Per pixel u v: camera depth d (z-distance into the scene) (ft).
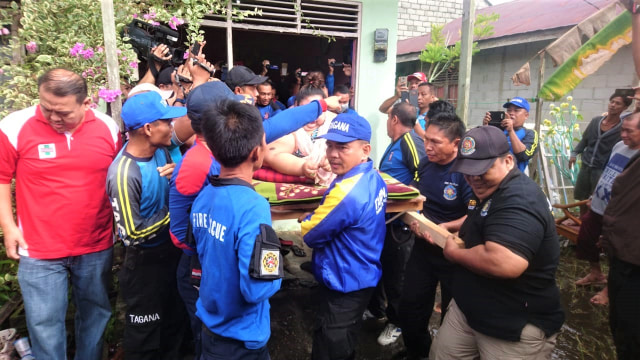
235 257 5.04
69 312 10.23
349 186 6.83
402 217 8.60
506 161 5.88
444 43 34.73
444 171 8.58
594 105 25.26
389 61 17.65
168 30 11.88
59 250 7.12
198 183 6.30
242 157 5.09
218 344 5.42
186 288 7.38
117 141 7.62
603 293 12.10
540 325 5.67
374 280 7.38
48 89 6.31
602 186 12.08
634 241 7.22
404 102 10.80
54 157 6.84
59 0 10.07
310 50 27.99
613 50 17.25
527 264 5.27
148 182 6.97
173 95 8.96
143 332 7.66
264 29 15.70
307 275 13.42
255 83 10.80
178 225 6.54
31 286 7.07
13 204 9.68
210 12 14.15
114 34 8.71
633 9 14.61
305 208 7.73
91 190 7.23
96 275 7.57
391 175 10.75
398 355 9.48
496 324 5.79
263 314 5.68
